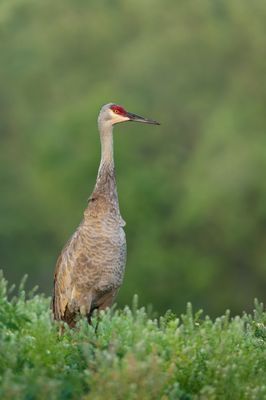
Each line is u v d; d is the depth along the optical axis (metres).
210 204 82.81
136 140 93.50
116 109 31.31
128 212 88.00
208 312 84.00
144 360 22.86
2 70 108.44
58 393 21.69
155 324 27.00
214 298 84.31
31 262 90.50
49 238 92.25
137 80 98.06
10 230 91.38
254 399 22.89
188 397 22.67
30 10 108.31
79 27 108.88
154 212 88.62
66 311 29.75
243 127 89.25
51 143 93.12
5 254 90.69
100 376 21.67
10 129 108.31
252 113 91.25
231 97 94.88
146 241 86.25
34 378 22.08
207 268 83.88
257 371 24.62
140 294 83.31
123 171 90.81
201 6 102.19
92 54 109.06
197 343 25.16
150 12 104.81
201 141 90.31
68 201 92.06
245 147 84.88
